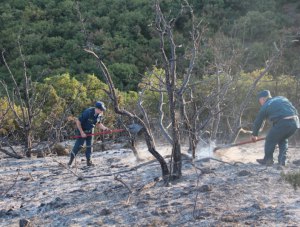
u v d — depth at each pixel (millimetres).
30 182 10758
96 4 33219
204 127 11211
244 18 28578
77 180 10242
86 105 20531
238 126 12609
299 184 7328
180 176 8977
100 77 27594
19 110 19328
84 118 12297
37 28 31891
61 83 20859
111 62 28234
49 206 8375
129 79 25609
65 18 32812
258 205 6973
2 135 19438
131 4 32719
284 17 31875
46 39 30766
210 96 11805
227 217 6645
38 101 19953
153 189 8453
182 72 17469
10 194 9719
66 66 29109
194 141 10055
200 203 7352
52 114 18266
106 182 9641
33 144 18125
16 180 10773
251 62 23531
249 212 6828
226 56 17672
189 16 29219
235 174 8969
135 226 6762
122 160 12883
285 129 9594
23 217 8094
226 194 7676
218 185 8234
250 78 17438
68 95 20547
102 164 12555
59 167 12719
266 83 17688
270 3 33031
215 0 31828
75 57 29641
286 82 18062
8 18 32812
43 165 13594
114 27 31203
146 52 28812
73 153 12383
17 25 31969
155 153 8898
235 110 14398
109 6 32656
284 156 9781
